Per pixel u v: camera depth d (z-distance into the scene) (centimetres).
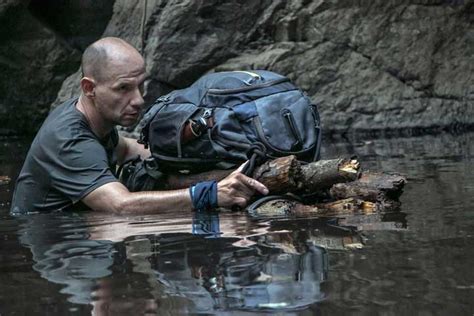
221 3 1419
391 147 1052
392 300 286
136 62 611
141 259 380
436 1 1438
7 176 891
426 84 1401
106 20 1691
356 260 353
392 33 1421
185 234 448
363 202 529
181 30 1415
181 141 570
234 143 554
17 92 1683
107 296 310
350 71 1415
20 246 441
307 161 568
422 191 604
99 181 577
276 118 558
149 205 554
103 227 496
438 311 271
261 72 596
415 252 366
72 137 597
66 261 386
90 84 611
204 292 308
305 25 1435
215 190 543
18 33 1670
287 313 276
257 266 350
